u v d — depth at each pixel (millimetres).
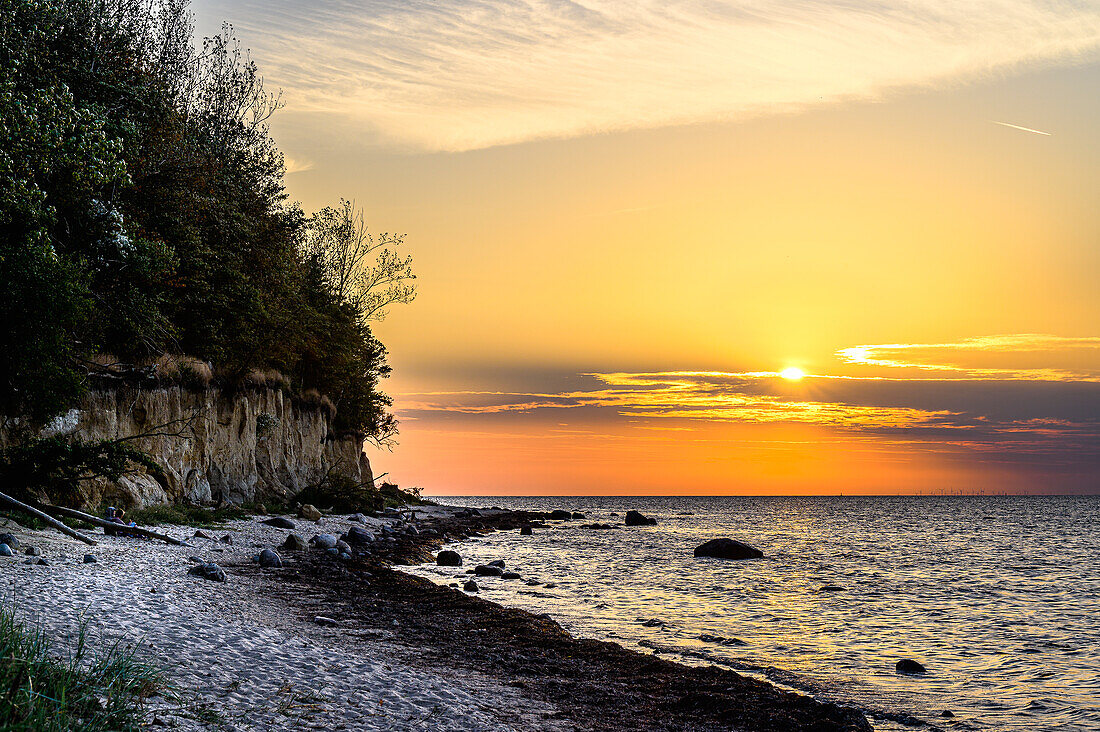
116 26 35719
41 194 24828
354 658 14516
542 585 31906
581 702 13766
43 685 8562
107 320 31406
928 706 15727
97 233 29906
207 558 25625
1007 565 47906
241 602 18938
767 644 21422
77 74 31422
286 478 53688
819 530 86000
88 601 15445
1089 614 28484
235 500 43719
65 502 26297
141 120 34344
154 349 36281
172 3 40406
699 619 25094
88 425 30406
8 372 24172
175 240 35812
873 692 16703
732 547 47688
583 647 18125
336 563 29172
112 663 10602
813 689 16719
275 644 14438
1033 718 15000
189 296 37781
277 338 49031
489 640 18172
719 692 14820
